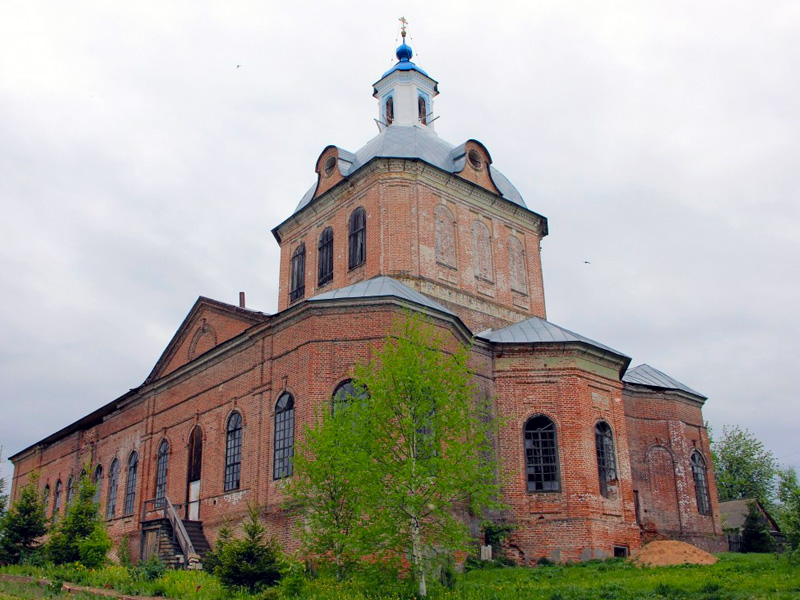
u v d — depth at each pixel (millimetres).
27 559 26234
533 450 26734
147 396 34719
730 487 59781
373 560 18297
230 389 28344
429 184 30891
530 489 26188
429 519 18906
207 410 29594
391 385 18031
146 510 31531
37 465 47812
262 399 26047
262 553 18359
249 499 25438
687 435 34438
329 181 33062
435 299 29188
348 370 23672
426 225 30109
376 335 23875
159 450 32656
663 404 34250
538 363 27609
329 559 18188
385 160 30203
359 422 17922
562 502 25859
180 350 34250
